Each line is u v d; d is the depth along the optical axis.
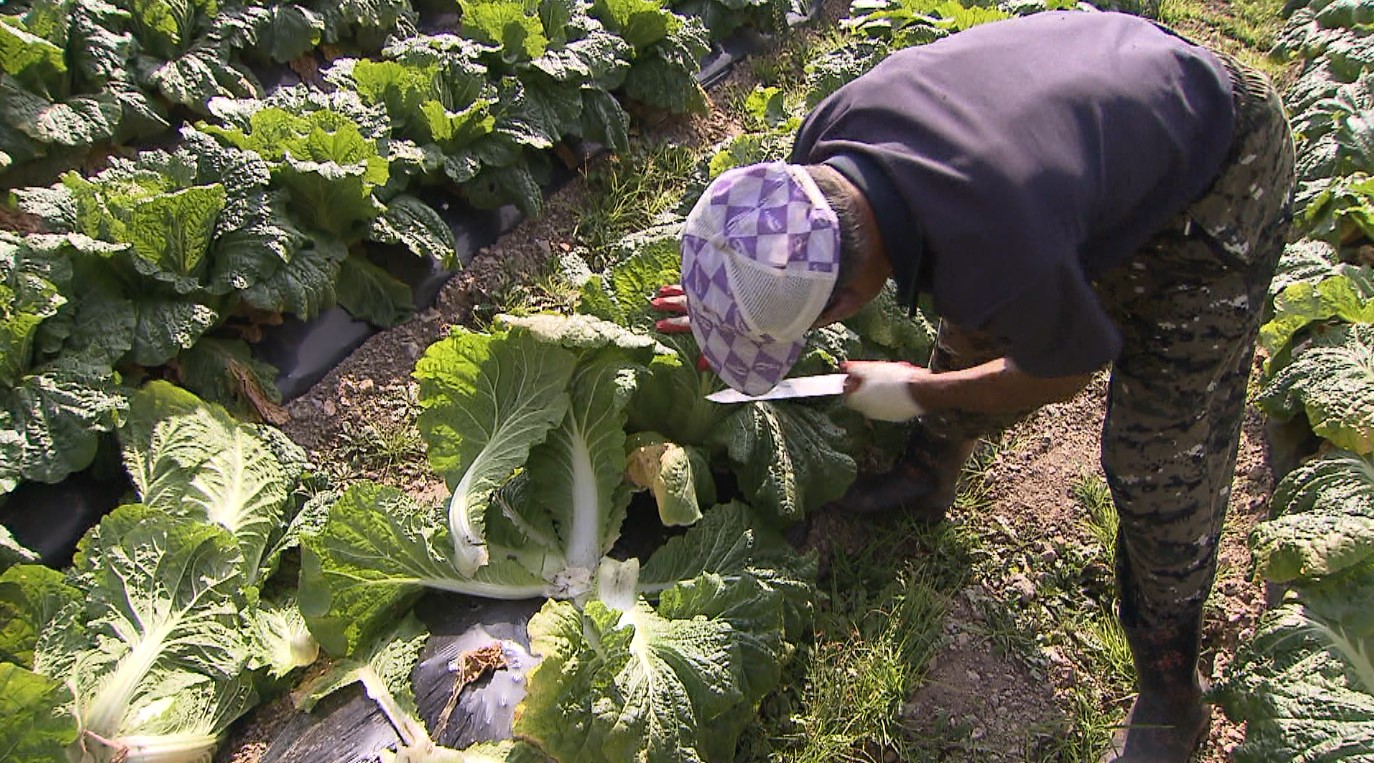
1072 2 3.05
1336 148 2.59
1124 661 1.82
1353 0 3.15
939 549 1.97
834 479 1.79
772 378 1.14
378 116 2.28
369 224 2.18
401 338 2.24
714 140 2.93
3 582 1.51
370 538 1.53
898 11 2.92
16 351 1.76
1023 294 1.06
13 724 1.30
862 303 1.15
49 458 1.72
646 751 1.36
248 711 1.59
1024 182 1.03
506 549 1.62
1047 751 1.72
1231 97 1.16
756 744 1.67
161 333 1.90
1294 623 1.59
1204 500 1.41
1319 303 2.08
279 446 1.92
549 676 1.35
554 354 1.61
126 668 1.48
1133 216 1.15
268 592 1.77
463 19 2.60
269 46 2.61
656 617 1.51
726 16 3.11
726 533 1.67
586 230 2.58
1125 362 1.35
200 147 2.08
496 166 2.42
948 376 1.47
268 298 2.00
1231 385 1.36
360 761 1.42
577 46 2.62
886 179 1.05
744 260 1.03
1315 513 1.75
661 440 1.69
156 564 1.57
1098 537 2.00
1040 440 2.19
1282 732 1.47
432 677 1.51
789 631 1.68
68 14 2.29
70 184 1.98
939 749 1.71
